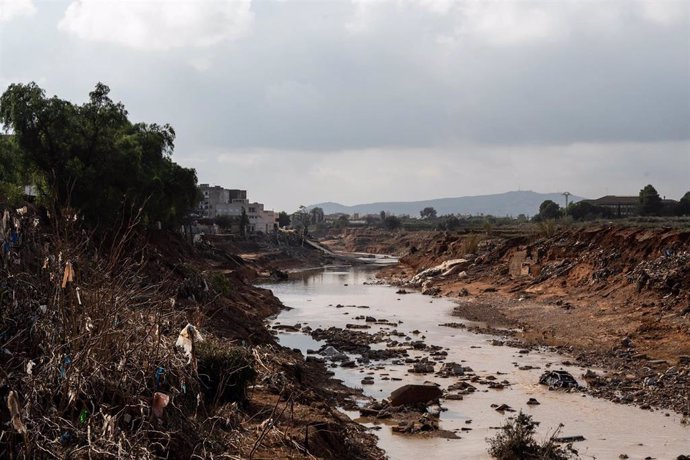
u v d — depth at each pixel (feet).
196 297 109.40
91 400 37.50
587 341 127.44
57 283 40.70
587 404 84.84
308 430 55.67
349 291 257.55
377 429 73.31
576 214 469.98
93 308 41.45
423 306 199.72
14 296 41.04
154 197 155.53
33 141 119.24
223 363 54.95
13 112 117.91
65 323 38.99
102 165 124.88
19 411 30.96
